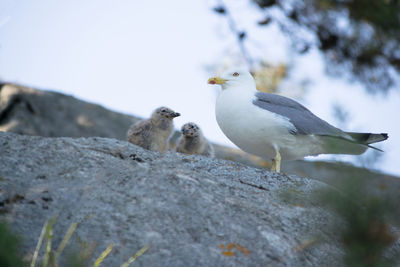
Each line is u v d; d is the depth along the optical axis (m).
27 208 8.89
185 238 8.66
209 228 8.98
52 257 7.50
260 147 14.03
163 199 9.59
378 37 13.99
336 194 6.87
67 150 11.16
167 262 8.05
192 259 8.18
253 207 9.97
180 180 10.37
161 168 10.98
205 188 10.32
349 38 14.26
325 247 9.10
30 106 27.19
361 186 6.66
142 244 8.37
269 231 9.24
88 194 9.48
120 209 9.15
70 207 9.04
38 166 10.33
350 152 13.86
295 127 13.31
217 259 8.29
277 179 11.84
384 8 13.36
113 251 8.13
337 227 6.99
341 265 8.64
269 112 13.34
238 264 8.29
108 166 10.71
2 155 10.48
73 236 8.35
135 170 10.65
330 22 14.55
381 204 6.54
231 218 9.39
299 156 14.17
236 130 13.79
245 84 14.27
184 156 12.25
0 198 9.02
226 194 10.34
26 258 7.78
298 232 9.44
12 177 9.78
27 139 11.47
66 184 9.79
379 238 6.52
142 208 9.25
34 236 8.27
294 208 10.24
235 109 13.63
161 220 8.99
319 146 13.86
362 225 6.54
